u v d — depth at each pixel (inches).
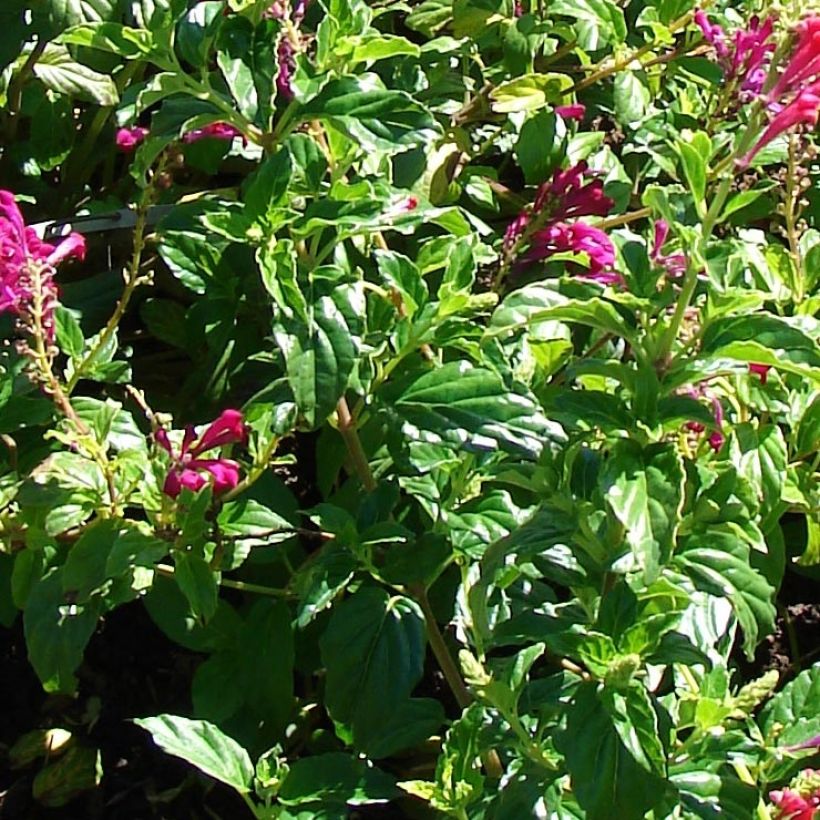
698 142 34.7
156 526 39.6
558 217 42.2
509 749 39.6
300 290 38.1
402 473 41.4
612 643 35.1
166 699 45.3
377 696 39.3
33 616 40.3
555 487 36.6
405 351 39.2
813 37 34.0
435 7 49.4
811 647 46.9
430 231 46.5
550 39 50.1
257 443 40.3
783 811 37.3
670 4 47.2
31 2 45.4
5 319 42.2
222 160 47.4
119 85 48.3
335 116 38.6
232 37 39.1
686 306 35.4
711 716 36.8
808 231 45.9
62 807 43.7
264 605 41.6
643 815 34.7
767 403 40.1
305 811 38.9
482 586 36.6
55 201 48.8
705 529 36.8
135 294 48.1
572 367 36.0
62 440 39.2
